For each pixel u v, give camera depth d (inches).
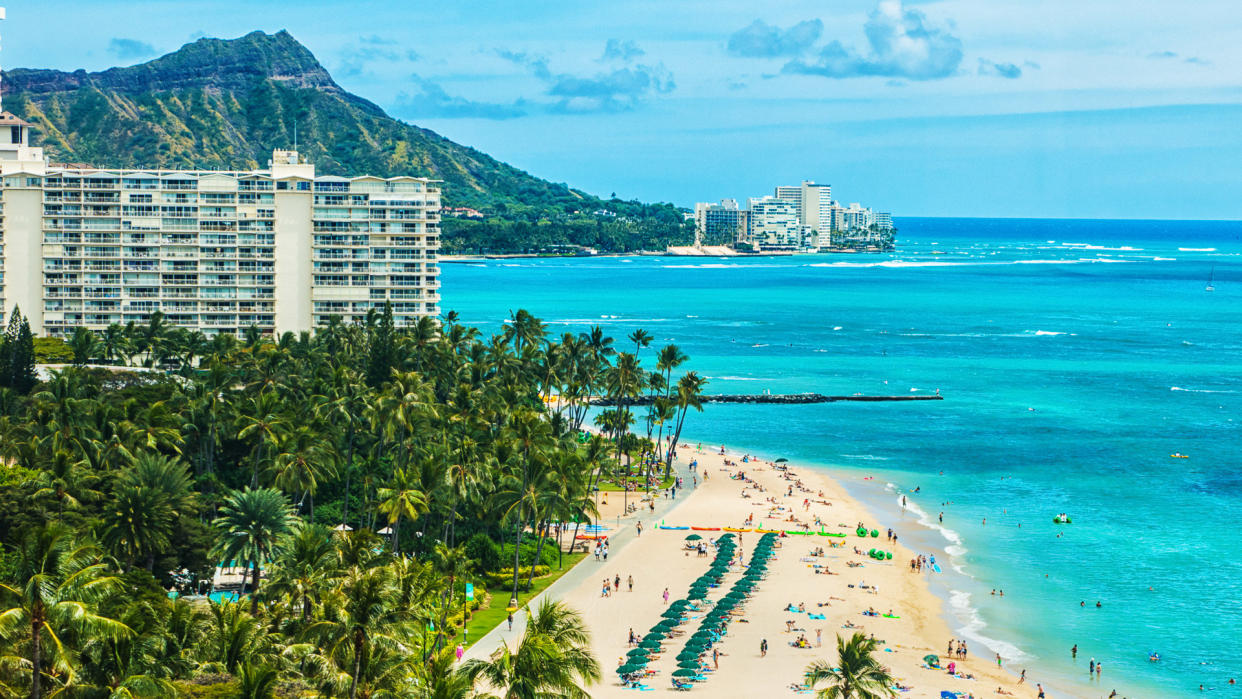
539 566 6432.1
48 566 2918.3
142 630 3289.9
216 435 7042.3
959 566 6865.2
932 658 5241.1
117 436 6107.3
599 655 5177.2
